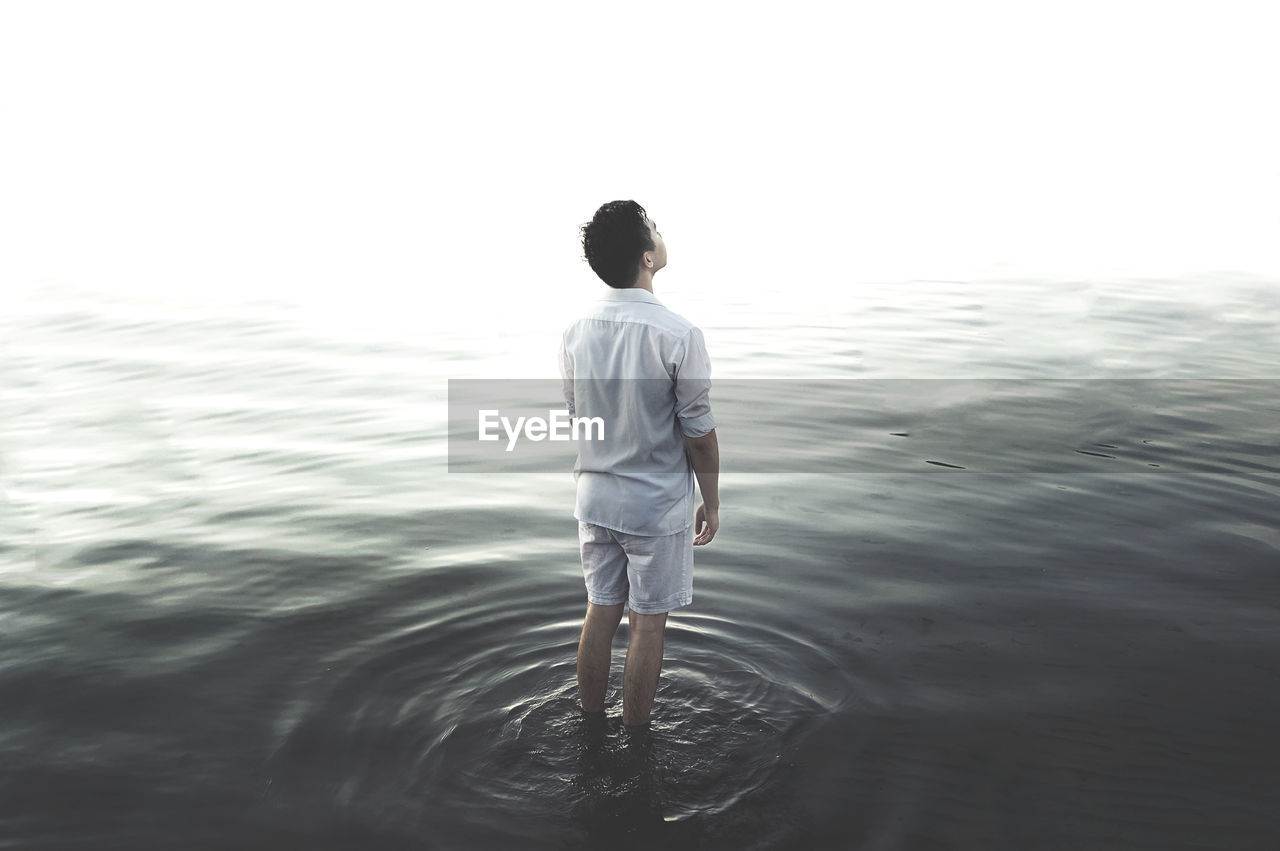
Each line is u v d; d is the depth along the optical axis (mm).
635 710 2570
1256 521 3893
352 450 4961
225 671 2885
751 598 3338
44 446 5008
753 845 2145
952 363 6402
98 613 3254
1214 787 2336
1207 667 2863
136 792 2320
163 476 4590
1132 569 3510
